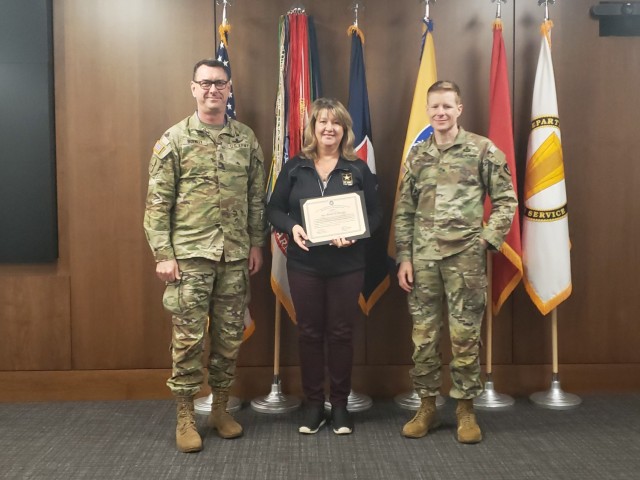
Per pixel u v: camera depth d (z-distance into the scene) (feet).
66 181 10.20
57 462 7.75
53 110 10.13
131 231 10.21
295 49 9.48
